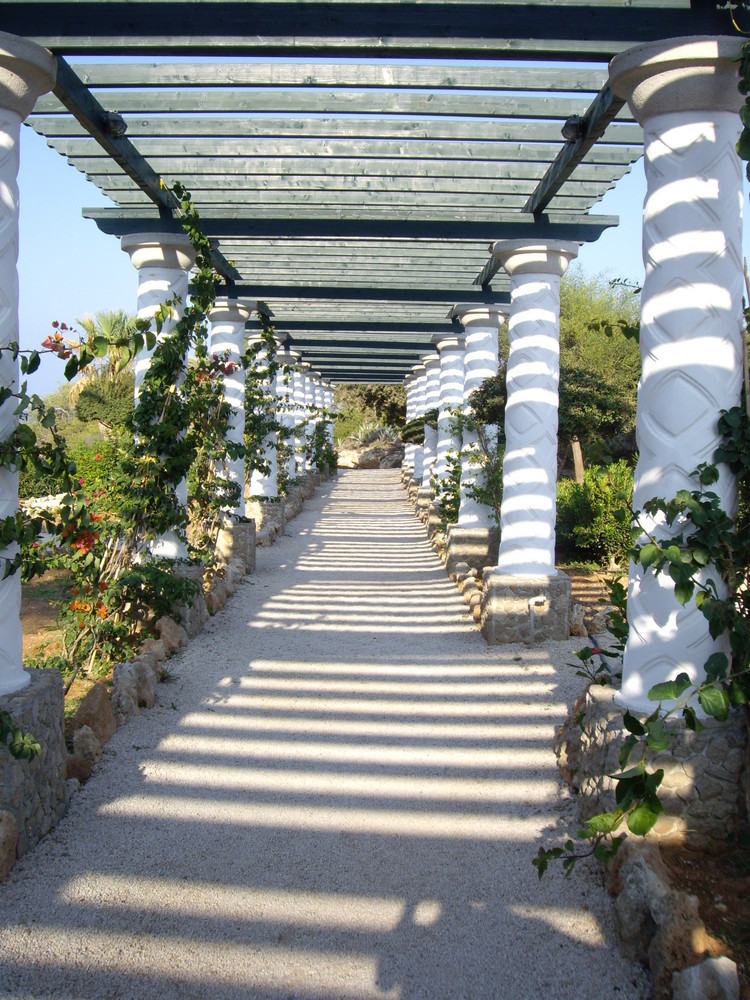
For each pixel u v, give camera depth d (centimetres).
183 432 776
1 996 252
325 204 706
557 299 687
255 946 279
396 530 1509
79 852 336
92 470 773
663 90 323
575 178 641
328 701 525
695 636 324
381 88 509
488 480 969
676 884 286
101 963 269
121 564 587
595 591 904
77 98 493
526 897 307
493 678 575
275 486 1430
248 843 347
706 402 324
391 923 292
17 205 364
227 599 814
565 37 402
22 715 327
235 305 979
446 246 861
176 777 409
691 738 310
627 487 1030
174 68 507
